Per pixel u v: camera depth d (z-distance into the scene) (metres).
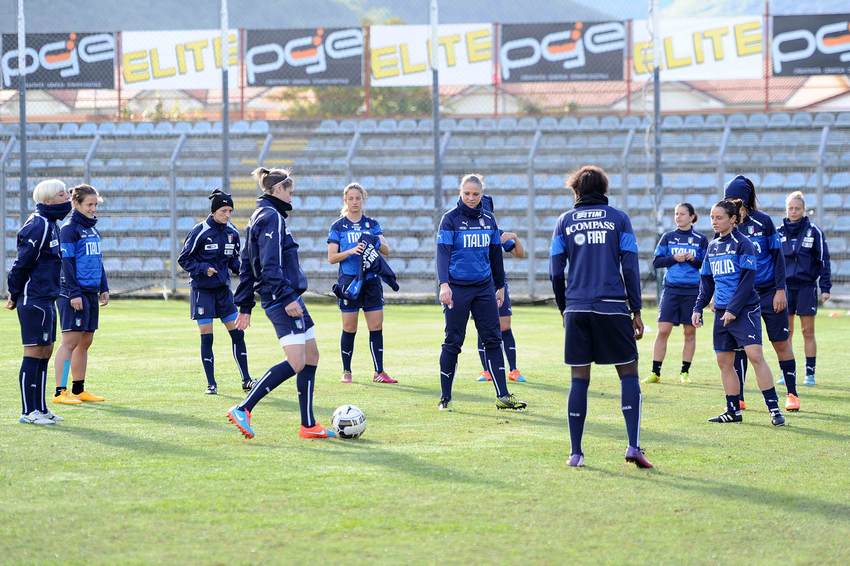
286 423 12.62
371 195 42.28
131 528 7.78
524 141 44.34
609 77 43.09
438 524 7.91
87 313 14.45
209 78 46.66
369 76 44.81
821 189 36.09
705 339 24.19
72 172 42.34
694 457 10.59
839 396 15.39
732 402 12.95
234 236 15.89
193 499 8.63
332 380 17.06
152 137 45.00
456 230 13.82
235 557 7.09
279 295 11.29
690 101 52.94
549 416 13.30
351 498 8.70
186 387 16.02
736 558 7.15
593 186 10.30
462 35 44.59
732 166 37.91
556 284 10.38
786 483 9.39
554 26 43.44
